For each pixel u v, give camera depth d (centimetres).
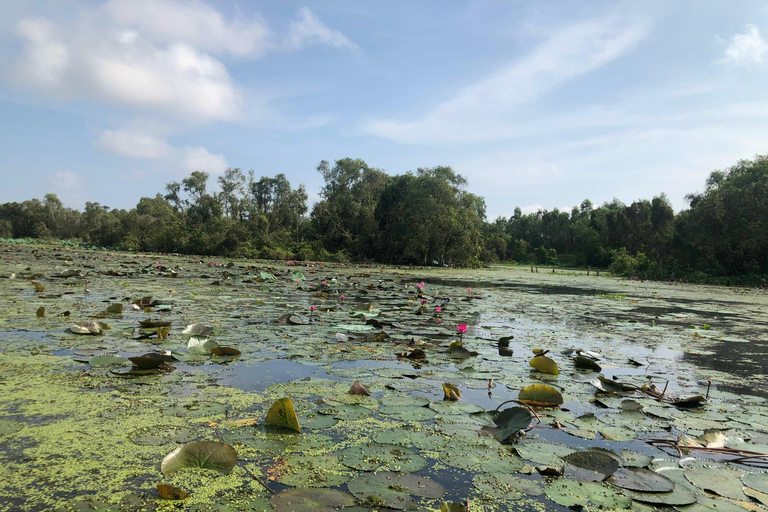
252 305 773
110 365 382
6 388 317
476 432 272
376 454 237
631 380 415
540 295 1285
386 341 535
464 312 827
